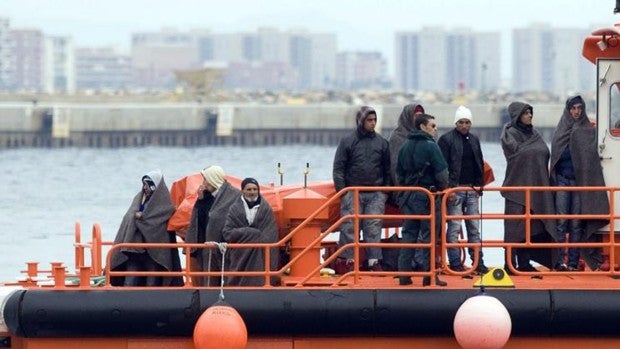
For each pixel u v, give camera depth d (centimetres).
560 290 3625
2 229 9288
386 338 3656
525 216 3700
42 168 15975
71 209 10956
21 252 7931
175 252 3847
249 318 3606
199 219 3791
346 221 3853
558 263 3969
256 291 3616
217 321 3534
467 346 3562
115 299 3603
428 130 3691
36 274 4019
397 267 3919
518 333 3638
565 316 3612
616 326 3622
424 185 3678
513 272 3725
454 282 3706
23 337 3631
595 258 3866
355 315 3609
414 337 3656
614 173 3847
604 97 3847
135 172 15150
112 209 10912
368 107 3847
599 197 3828
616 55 3841
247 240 3703
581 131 3856
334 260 3881
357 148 3847
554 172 3909
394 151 3900
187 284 3669
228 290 3612
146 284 3850
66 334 3616
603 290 3625
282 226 3819
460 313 3562
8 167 16175
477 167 3872
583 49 3953
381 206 3869
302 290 3619
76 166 16162
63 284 3634
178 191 3991
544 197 3859
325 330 3625
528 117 3878
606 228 3822
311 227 3753
